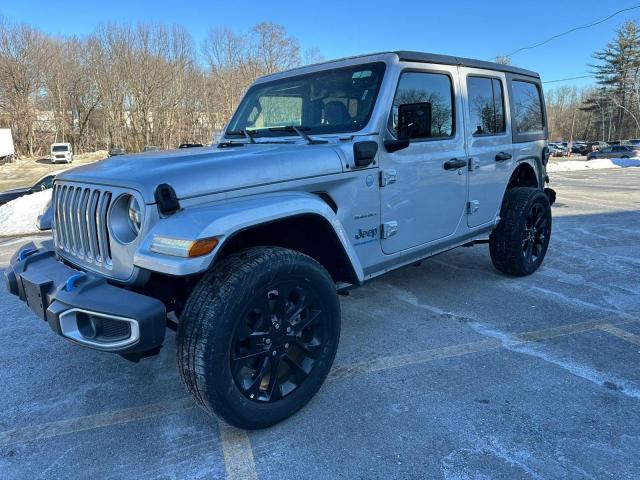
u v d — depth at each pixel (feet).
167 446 8.39
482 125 14.24
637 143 178.50
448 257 20.06
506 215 16.03
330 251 9.84
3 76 188.65
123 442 8.54
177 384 10.55
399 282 16.89
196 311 7.60
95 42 192.34
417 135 11.04
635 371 10.44
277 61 159.84
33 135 198.18
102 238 8.52
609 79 250.37
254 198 8.59
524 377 10.26
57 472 7.82
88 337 7.78
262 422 8.38
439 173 12.48
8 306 15.81
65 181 9.68
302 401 8.96
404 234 11.78
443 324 13.17
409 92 11.53
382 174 10.85
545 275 17.33
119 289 7.88
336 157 9.95
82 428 8.99
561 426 8.57
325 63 12.37
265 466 7.80
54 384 10.65
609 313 13.69
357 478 7.48
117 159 9.78
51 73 200.44
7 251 26.40
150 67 186.50
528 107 16.67
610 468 7.52
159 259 7.47
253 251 8.28
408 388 9.95
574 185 52.65
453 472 7.52
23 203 37.50
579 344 11.76
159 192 7.73
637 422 8.64
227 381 7.75
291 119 12.37
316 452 8.09
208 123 179.32
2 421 9.29
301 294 8.70
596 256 19.85
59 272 8.82
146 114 190.39
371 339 12.34
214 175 8.27
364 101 11.00
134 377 10.89
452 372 10.55
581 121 300.40
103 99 198.49
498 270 17.24
